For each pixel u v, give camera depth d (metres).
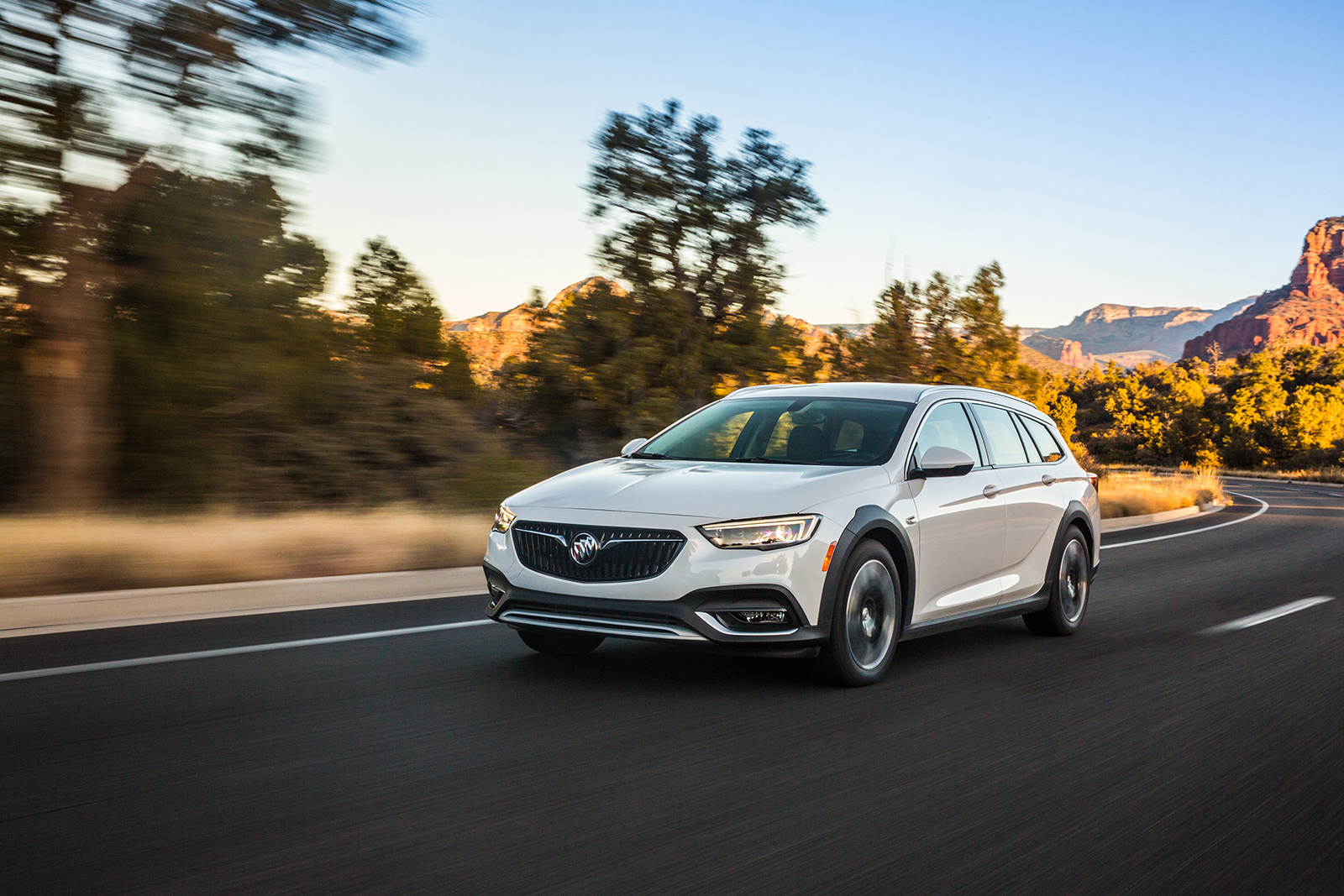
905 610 5.82
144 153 11.33
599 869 3.08
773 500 5.24
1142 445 109.00
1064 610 7.41
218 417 13.14
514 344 20.81
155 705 4.82
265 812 3.48
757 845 3.30
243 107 11.22
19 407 11.62
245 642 6.27
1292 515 25.23
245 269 12.28
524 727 4.59
